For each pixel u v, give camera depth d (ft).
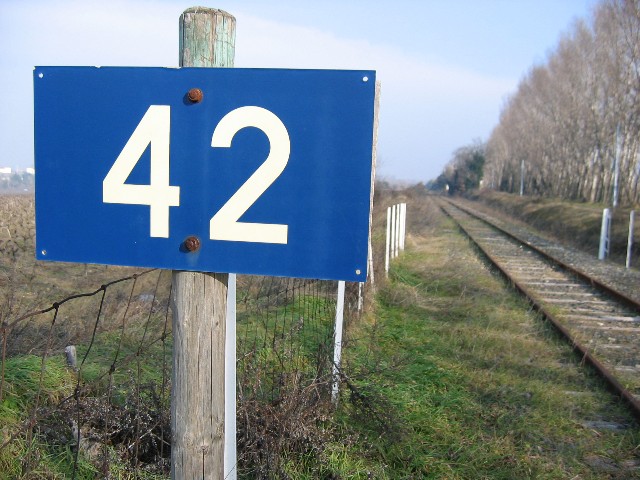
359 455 12.70
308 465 11.76
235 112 5.99
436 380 17.58
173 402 6.70
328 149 5.88
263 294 25.22
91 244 6.37
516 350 21.15
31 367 13.34
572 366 19.72
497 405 16.01
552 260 47.55
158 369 15.39
